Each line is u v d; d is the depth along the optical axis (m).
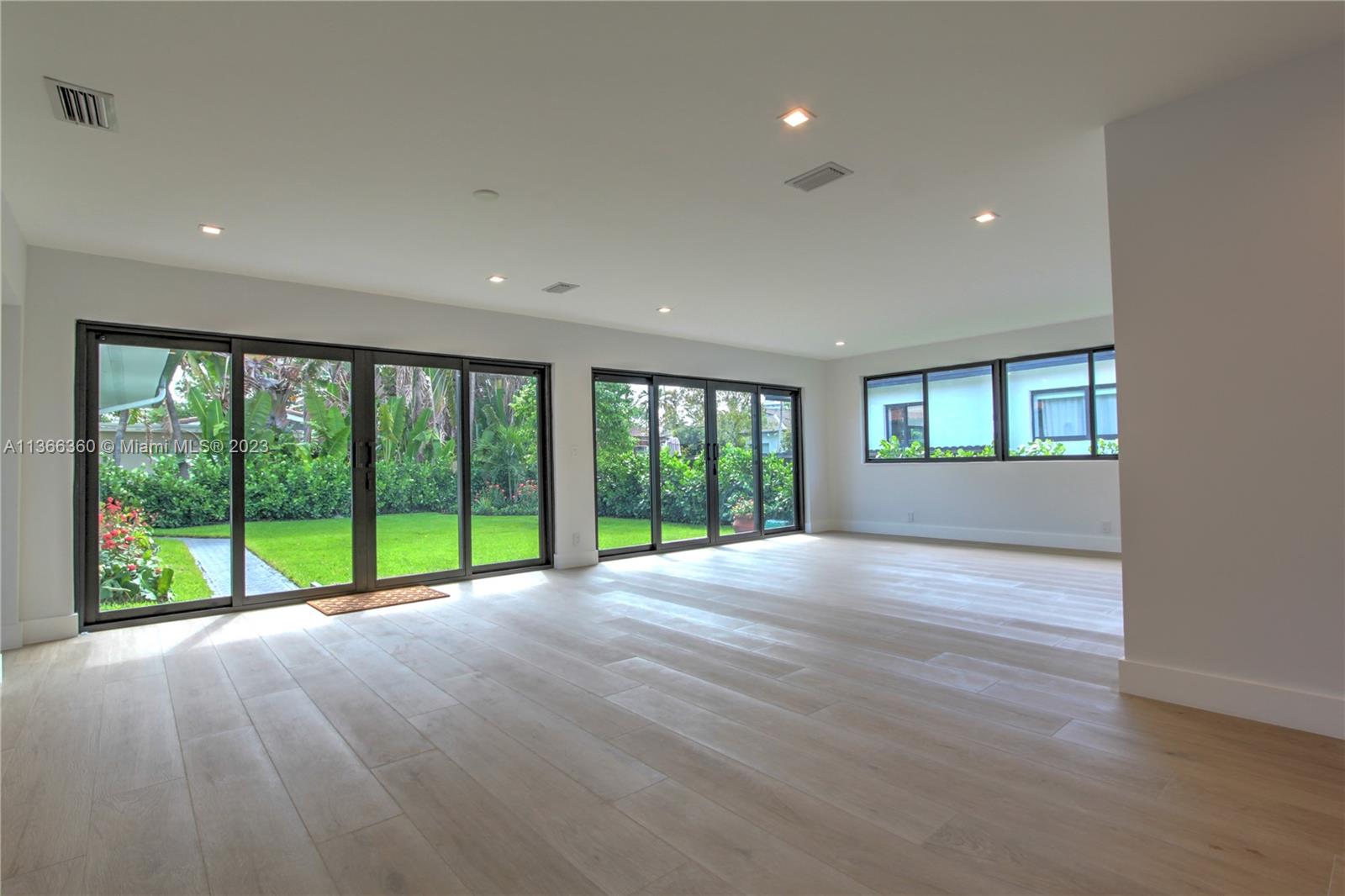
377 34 2.13
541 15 2.05
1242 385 2.55
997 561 6.47
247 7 1.98
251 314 4.81
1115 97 2.63
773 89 2.52
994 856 1.74
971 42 2.25
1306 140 2.40
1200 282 2.63
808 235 4.11
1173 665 2.74
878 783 2.14
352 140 2.82
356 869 1.74
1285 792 2.03
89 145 2.80
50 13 1.97
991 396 7.76
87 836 1.90
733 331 7.27
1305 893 1.57
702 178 3.28
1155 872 1.66
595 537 6.73
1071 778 2.14
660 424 7.53
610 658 3.51
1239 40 2.29
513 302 5.75
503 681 3.17
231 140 2.79
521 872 1.72
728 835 1.87
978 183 3.40
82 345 4.25
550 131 2.79
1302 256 2.42
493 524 6.13
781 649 3.64
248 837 1.89
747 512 8.46
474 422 6.04
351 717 2.75
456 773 2.25
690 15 2.07
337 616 4.55
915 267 4.85
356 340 5.29
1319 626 2.40
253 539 4.86
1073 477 7.14
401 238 4.03
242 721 2.72
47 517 4.02
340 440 5.27
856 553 7.18
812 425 9.15
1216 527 2.62
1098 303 6.08
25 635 3.90
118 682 3.22
